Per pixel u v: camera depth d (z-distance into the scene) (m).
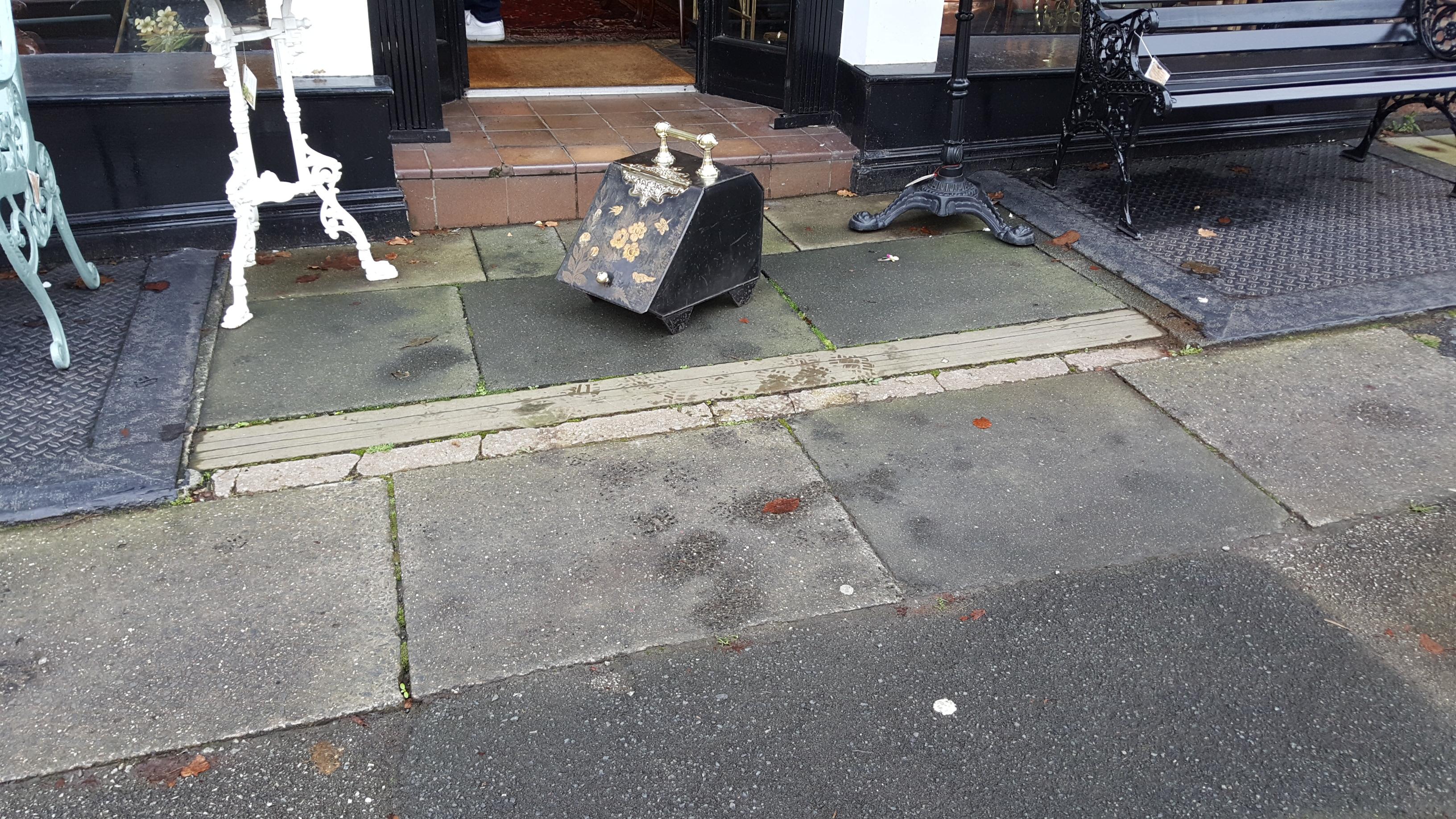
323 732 2.13
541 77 6.24
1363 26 5.43
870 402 3.41
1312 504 2.94
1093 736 2.17
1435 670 2.37
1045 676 2.33
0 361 3.33
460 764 2.07
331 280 4.13
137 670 2.25
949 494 2.95
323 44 4.34
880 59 5.24
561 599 2.51
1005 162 5.55
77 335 3.51
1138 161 5.85
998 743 2.15
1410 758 2.13
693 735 2.15
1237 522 2.86
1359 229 4.86
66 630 2.35
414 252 4.43
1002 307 4.09
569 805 1.99
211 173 4.18
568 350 3.65
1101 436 3.25
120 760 2.05
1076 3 6.32
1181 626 2.48
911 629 2.45
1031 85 5.38
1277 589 2.61
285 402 3.25
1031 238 4.66
